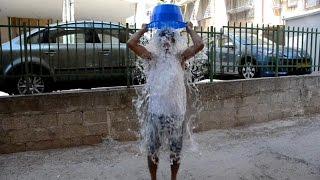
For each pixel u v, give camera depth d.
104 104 5.18
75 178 3.97
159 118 3.16
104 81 6.52
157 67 3.18
